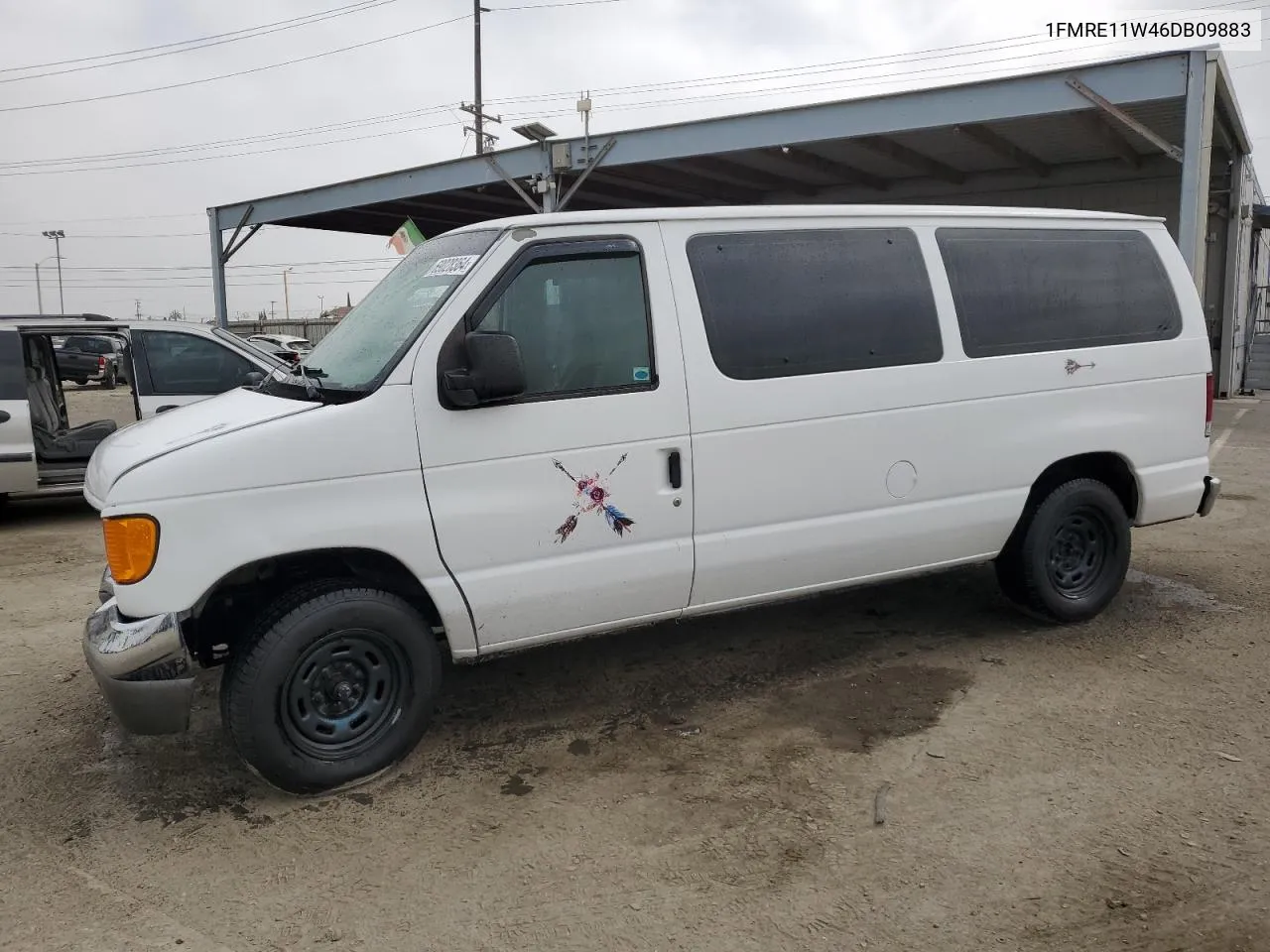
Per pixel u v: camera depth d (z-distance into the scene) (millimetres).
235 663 3432
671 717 4176
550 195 16141
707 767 3715
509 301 3695
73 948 2740
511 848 3201
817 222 4293
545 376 3738
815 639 5055
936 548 4582
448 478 3572
